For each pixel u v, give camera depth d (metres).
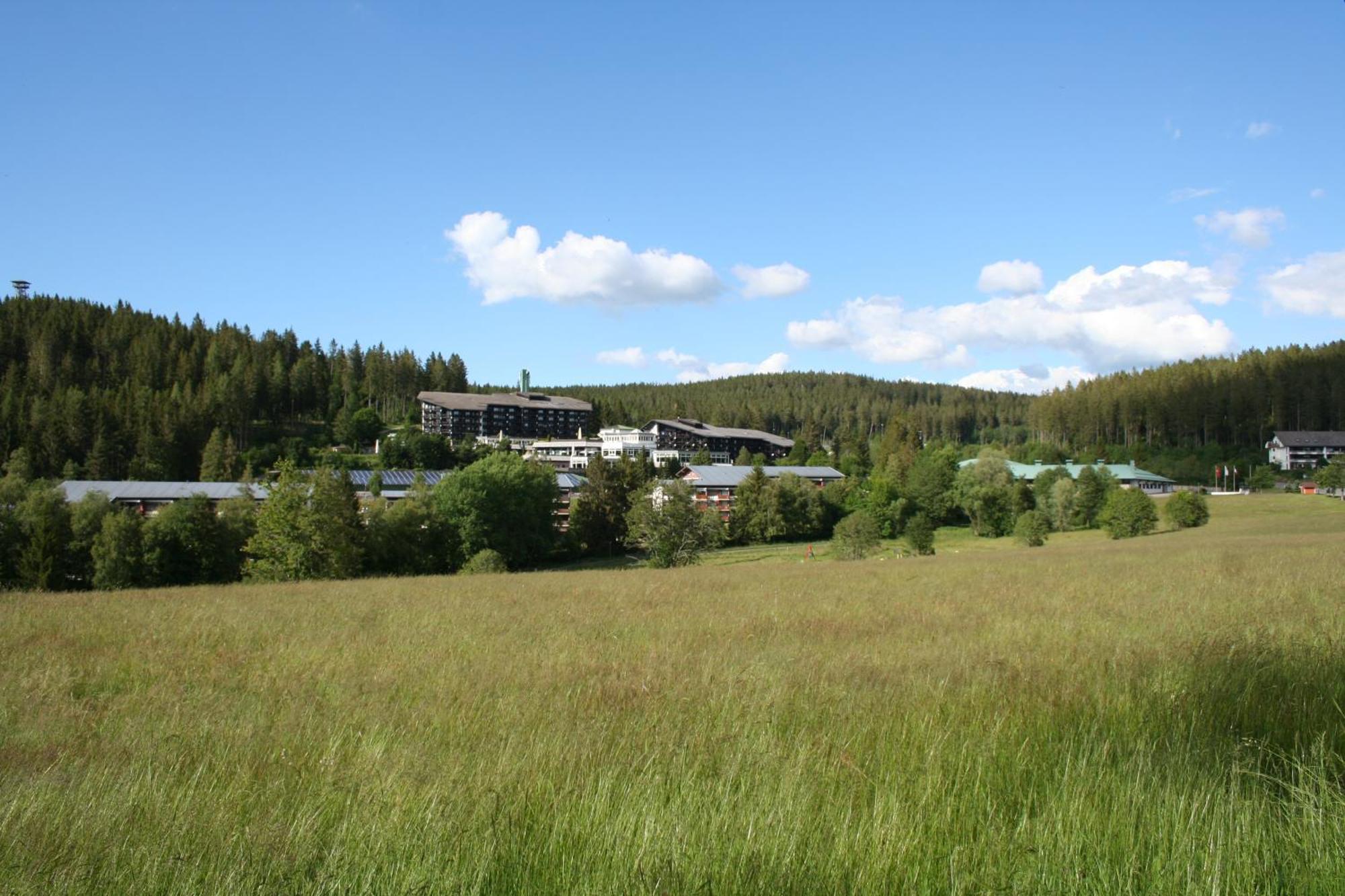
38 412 112.44
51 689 9.47
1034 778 5.10
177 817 4.94
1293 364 158.38
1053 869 3.91
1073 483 100.12
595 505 87.12
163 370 151.50
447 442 148.38
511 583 28.03
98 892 4.01
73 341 149.00
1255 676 7.34
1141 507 72.62
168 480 113.44
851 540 71.25
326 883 4.00
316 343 195.12
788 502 104.31
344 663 11.21
